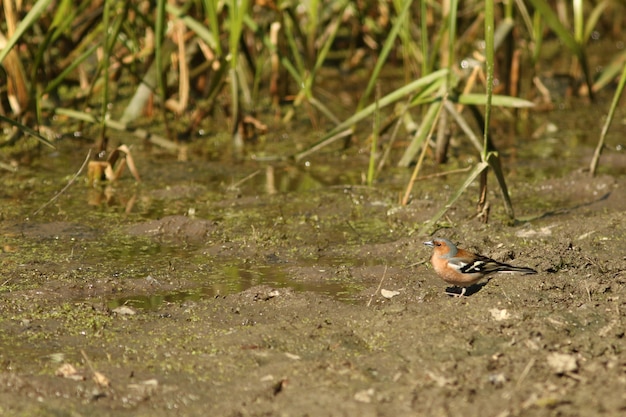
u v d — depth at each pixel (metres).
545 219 13.38
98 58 20.77
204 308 9.74
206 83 21.08
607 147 18.44
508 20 18.41
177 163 16.98
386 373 7.90
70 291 10.36
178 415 7.22
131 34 18.48
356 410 7.12
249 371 8.02
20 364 8.23
